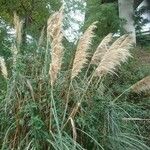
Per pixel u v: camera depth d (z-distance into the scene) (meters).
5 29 3.32
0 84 1.81
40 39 1.95
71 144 1.50
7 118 1.63
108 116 1.71
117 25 4.29
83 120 1.59
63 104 1.66
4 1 3.92
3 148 1.52
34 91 1.65
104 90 2.01
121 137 1.70
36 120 1.51
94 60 1.73
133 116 1.99
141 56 3.98
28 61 1.85
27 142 1.54
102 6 4.27
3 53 2.28
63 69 1.89
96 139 1.65
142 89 1.81
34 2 3.99
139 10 6.25
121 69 2.92
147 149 1.69
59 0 3.97
